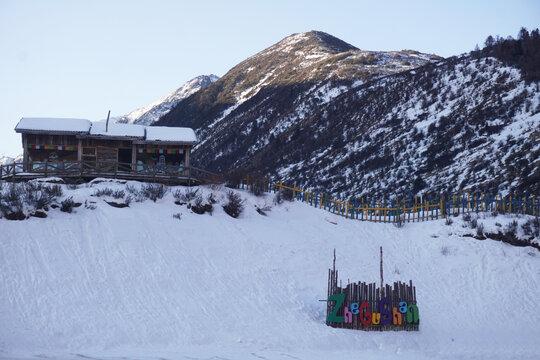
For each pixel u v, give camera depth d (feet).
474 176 211.82
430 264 115.65
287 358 72.84
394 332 88.48
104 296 84.84
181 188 126.11
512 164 209.77
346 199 227.40
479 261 113.39
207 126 482.28
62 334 73.77
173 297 88.84
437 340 88.63
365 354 79.15
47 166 130.21
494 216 125.39
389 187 228.22
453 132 260.21
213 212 119.44
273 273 104.01
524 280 107.96
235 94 544.62
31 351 68.03
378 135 291.79
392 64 466.29
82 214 104.78
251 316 87.97
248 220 121.60
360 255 117.50
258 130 391.24
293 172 286.46
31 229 96.17
